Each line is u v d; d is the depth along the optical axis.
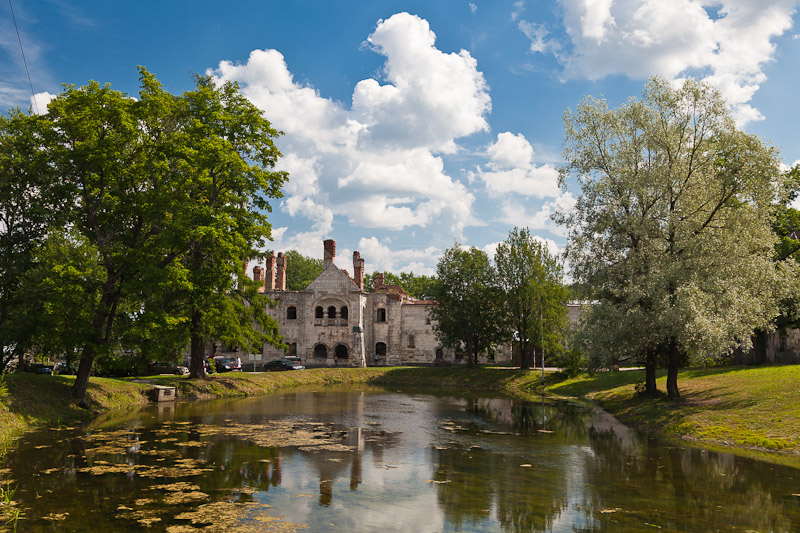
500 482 14.23
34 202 25.56
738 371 33.88
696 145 27.48
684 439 21.17
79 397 26.16
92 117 24.56
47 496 12.16
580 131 31.06
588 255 30.45
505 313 56.19
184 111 28.72
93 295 24.75
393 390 47.00
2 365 26.22
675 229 26.84
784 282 25.89
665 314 23.72
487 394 44.09
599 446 19.80
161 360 28.06
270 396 39.31
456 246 58.97
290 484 13.72
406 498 12.61
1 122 27.75
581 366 45.78
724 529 10.46
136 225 27.03
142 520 10.62
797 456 17.53
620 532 10.29
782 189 25.81
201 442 19.23
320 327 66.38
